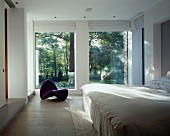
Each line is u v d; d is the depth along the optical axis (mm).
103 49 7379
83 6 5262
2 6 4285
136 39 7109
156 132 1771
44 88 6102
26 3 4949
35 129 3332
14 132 3188
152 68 5281
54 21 7031
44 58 7297
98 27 7168
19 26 5379
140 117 1862
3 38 4336
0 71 4160
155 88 3967
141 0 4770
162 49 5219
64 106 5102
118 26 7176
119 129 1783
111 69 7406
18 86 5426
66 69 7359
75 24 7062
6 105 4488
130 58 7242
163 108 2051
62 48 7328
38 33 7234
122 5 5184
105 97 2832
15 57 5391
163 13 4676
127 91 3346
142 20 6316
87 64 7094
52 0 4730
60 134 3104
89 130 3279
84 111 4566
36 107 4969
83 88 4586
